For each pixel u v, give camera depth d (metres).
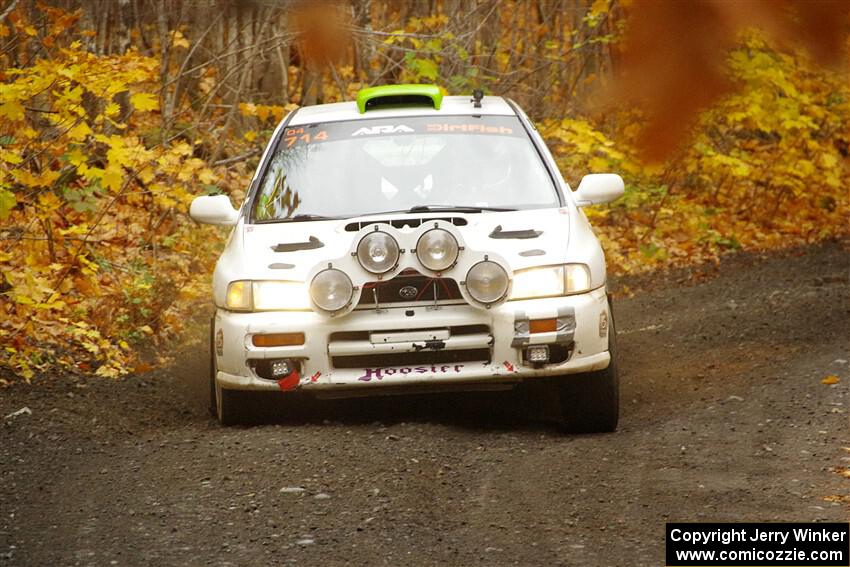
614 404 21.25
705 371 27.12
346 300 20.84
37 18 27.75
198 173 37.53
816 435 20.23
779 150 46.16
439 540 15.02
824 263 44.91
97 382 27.61
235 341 21.56
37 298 27.89
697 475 18.00
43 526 16.28
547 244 21.70
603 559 13.98
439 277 20.91
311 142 24.92
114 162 28.81
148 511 16.81
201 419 24.36
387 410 24.22
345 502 16.95
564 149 41.62
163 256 38.66
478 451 20.16
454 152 24.33
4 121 29.17
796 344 29.27
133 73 27.48
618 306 39.31
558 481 17.92
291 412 24.17
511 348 20.89
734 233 51.66
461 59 41.38
